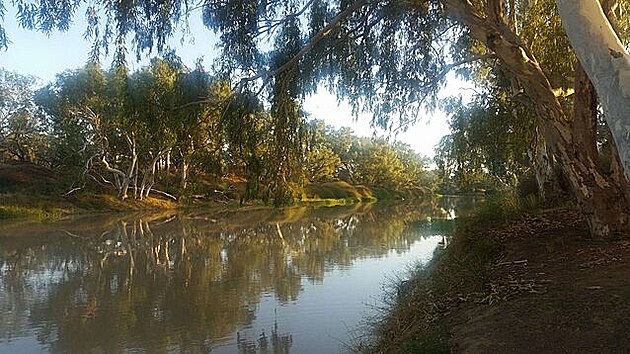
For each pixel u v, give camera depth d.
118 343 9.72
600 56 2.80
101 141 39.84
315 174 66.81
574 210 13.12
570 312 5.71
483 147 17.81
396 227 28.22
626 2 9.76
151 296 13.14
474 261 9.19
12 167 46.62
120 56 8.23
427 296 8.34
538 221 12.46
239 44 8.59
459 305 7.22
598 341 5.01
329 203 58.31
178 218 35.75
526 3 11.91
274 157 9.08
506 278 7.68
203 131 8.88
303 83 8.94
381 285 12.96
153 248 21.62
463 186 21.75
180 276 15.55
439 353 5.71
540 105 8.88
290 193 9.21
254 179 9.12
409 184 81.56
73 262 18.42
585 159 8.93
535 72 8.43
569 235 9.91
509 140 16.84
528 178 20.66
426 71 10.23
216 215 38.50
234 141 8.92
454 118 17.88
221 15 8.41
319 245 21.47
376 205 54.50
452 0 8.08
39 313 11.77
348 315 10.59
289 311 11.26
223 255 19.38
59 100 40.50
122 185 42.50
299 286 13.68
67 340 9.93
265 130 9.02
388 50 9.74
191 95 8.57
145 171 42.50
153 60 8.45
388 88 10.24
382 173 77.31
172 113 8.49
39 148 49.31
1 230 28.36
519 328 5.64
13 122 49.66
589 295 6.09
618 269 7.02
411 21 9.67
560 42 11.24
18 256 19.84
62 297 13.23
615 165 8.93
